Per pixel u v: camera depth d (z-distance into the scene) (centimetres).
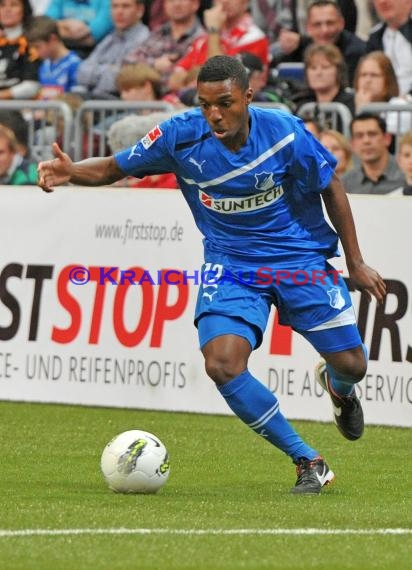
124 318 2850
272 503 1731
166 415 2772
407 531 1523
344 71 3519
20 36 4159
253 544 1425
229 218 1819
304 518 1603
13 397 2953
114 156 1834
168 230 2795
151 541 1433
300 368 2700
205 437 2483
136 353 2839
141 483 1797
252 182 1775
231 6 3756
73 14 4109
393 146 3225
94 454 2259
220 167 1770
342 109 3338
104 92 4012
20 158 3534
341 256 2625
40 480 1952
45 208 2916
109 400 2869
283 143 1761
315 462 1858
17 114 3522
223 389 1794
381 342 2636
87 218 2878
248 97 1717
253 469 2116
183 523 1550
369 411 2650
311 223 1859
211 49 3762
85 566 1299
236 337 1789
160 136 1795
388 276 2634
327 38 3719
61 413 2783
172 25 3934
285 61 3866
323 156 1795
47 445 2358
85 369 2889
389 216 2634
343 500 1783
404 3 3662
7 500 1738
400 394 2625
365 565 1326
